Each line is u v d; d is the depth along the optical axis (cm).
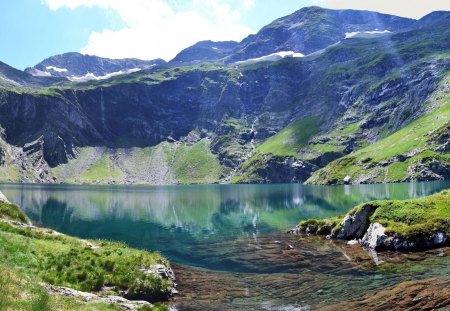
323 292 3475
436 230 4966
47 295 2256
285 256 5278
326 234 6819
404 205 5681
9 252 3459
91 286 3488
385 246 5119
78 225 8944
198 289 3853
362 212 6059
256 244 6450
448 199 5694
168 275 4028
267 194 19812
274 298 3444
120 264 3925
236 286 3925
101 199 17562
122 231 8238
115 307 2772
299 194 18200
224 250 6053
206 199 17550
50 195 19412
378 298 3078
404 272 3838
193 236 7581
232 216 10894
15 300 2023
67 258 3772
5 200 5547
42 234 4506
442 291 2988
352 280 3766
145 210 12750
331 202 13112
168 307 3322
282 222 9256
